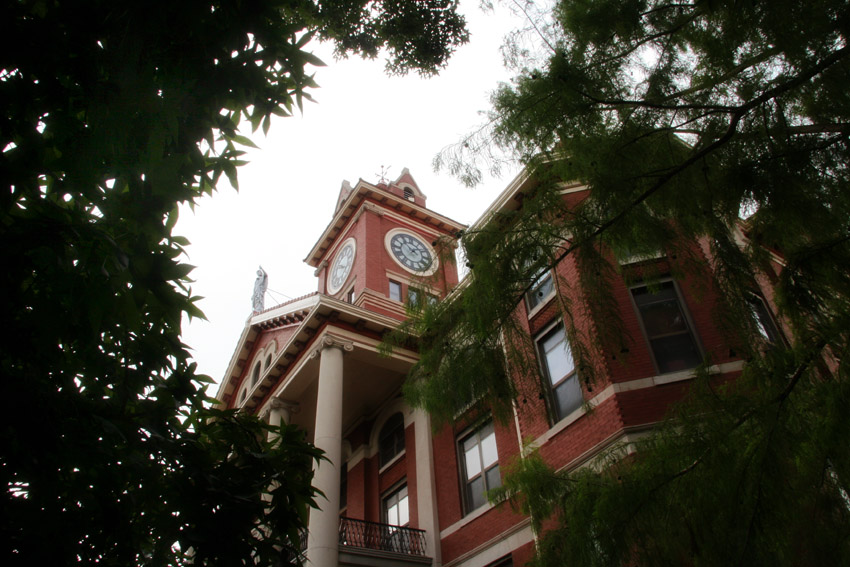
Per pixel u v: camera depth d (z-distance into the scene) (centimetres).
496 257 529
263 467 444
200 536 380
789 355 444
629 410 1061
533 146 565
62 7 329
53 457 333
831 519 411
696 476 455
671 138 548
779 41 468
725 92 539
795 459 421
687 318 1141
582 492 543
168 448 396
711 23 537
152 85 335
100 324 325
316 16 647
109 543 359
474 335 537
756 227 485
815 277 416
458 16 684
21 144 316
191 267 352
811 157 459
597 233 520
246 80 401
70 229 314
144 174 340
